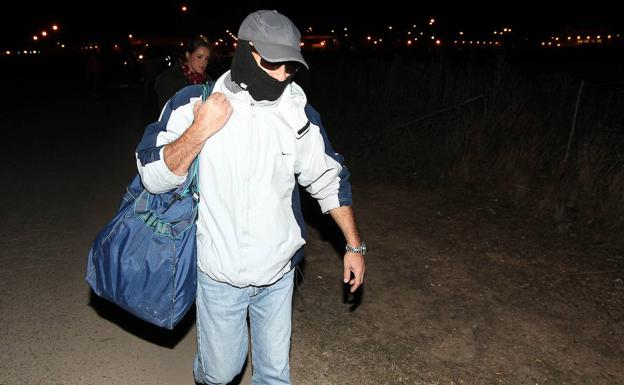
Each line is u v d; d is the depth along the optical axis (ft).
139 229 6.46
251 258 6.42
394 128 26.61
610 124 23.59
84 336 10.29
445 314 11.66
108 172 23.17
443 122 26.53
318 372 9.50
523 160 20.68
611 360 10.26
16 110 45.78
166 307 6.66
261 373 7.29
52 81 88.33
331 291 12.53
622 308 12.09
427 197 19.61
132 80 80.18
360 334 10.78
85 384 8.92
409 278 13.30
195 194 6.40
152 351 9.93
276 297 7.07
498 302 12.23
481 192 19.90
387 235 16.02
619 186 17.53
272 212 6.40
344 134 29.84
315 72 45.03
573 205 17.99
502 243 15.46
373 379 9.39
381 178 22.08
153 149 6.11
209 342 6.97
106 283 6.53
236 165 6.18
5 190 20.03
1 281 12.44
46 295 11.84
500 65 26.73
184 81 14.21
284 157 6.44
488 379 9.54
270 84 6.05
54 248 14.51
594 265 14.14
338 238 15.75
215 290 6.70
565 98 24.86
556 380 9.61
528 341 10.73
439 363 9.93
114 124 38.22
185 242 6.60
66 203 18.53
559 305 12.16
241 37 6.02
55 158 25.89
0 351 9.68
